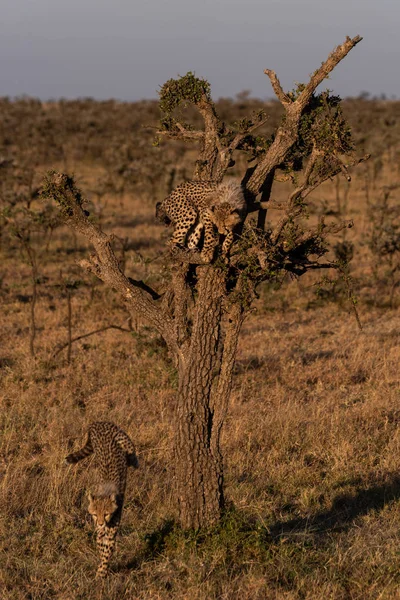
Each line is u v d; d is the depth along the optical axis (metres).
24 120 153.00
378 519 20.50
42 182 17.97
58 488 21.38
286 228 18.12
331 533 19.67
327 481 23.08
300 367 34.34
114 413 28.06
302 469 23.64
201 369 17.73
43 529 19.61
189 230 18.91
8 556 18.08
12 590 16.67
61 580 17.12
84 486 21.91
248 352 36.75
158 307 18.58
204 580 16.81
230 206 17.17
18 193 66.69
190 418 17.81
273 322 42.88
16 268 55.03
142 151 111.62
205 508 18.11
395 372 34.00
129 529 19.72
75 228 18.33
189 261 17.56
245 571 17.38
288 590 16.64
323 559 18.02
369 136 119.06
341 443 25.55
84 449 19.56
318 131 17.20
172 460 18.48
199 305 17.80
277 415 27.61
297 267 18.83
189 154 119.75
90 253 18.75
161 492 21.67
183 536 17.94
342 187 91.50
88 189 81.06
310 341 39.28
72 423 27.11
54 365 34.56
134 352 36.41
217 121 19.19
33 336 36.25
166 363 33.53
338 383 32.69
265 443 26.00
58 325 41.84
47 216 55.06
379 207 59.03
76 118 160.88
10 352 36.69
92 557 18.22
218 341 17.94
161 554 18.09
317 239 18.44
